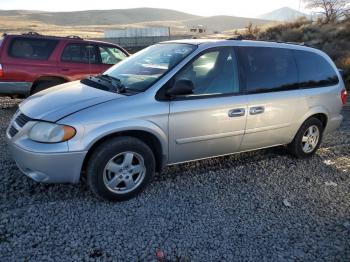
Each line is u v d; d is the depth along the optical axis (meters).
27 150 4.04
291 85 5.63
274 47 5.58
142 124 4.32
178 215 4.25
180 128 4.62
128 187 4.47
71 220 4.02
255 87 5.22
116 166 4.33
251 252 3.68
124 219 4.10
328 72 6.20
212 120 4.83
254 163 5.90
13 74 8.63
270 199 4.77
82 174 4.55
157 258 3.51
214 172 5.46
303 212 4.49
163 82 4.52
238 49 5.17
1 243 3.57
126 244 3.68
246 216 4.32
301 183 5.30
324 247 3.82
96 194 4.31
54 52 9.06
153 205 4.43
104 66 9.79
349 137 7.64
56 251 3.51
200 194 4.77
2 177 4.91
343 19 34.78
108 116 4.16
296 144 5.99
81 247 3.59
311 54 6.01
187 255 3.58
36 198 4.43
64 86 5.06
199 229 4.00
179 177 5.22
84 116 4.08
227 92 4.97
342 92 6.36
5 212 4.09
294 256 3.65
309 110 5.86
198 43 5.01
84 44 9.51
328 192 5.07
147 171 4.55
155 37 46.25
